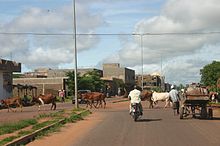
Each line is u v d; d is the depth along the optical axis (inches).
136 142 581.0
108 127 821.9
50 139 645.9
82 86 3754.9
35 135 676.1
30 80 3914.9
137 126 829.8
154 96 1651.1
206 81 3444.9
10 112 1517.0
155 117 1073.5
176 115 1147.3
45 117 1064.8
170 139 611.2
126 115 1183.6
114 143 574.9
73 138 652.1
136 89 976.3
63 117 1033.5
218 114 1177.4
